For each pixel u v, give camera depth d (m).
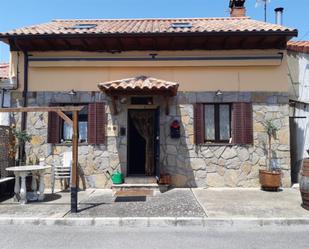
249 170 10.19
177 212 7.16
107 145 10.33
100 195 9.17
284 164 10.20
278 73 10.40
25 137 10.04
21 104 10.50
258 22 11.83
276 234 5.99
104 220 6.70
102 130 10.33
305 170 7.45
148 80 9.67
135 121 10.91
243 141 10.22
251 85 10.38
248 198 8.59
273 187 9.56
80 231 6.24
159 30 9.99
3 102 10.65
